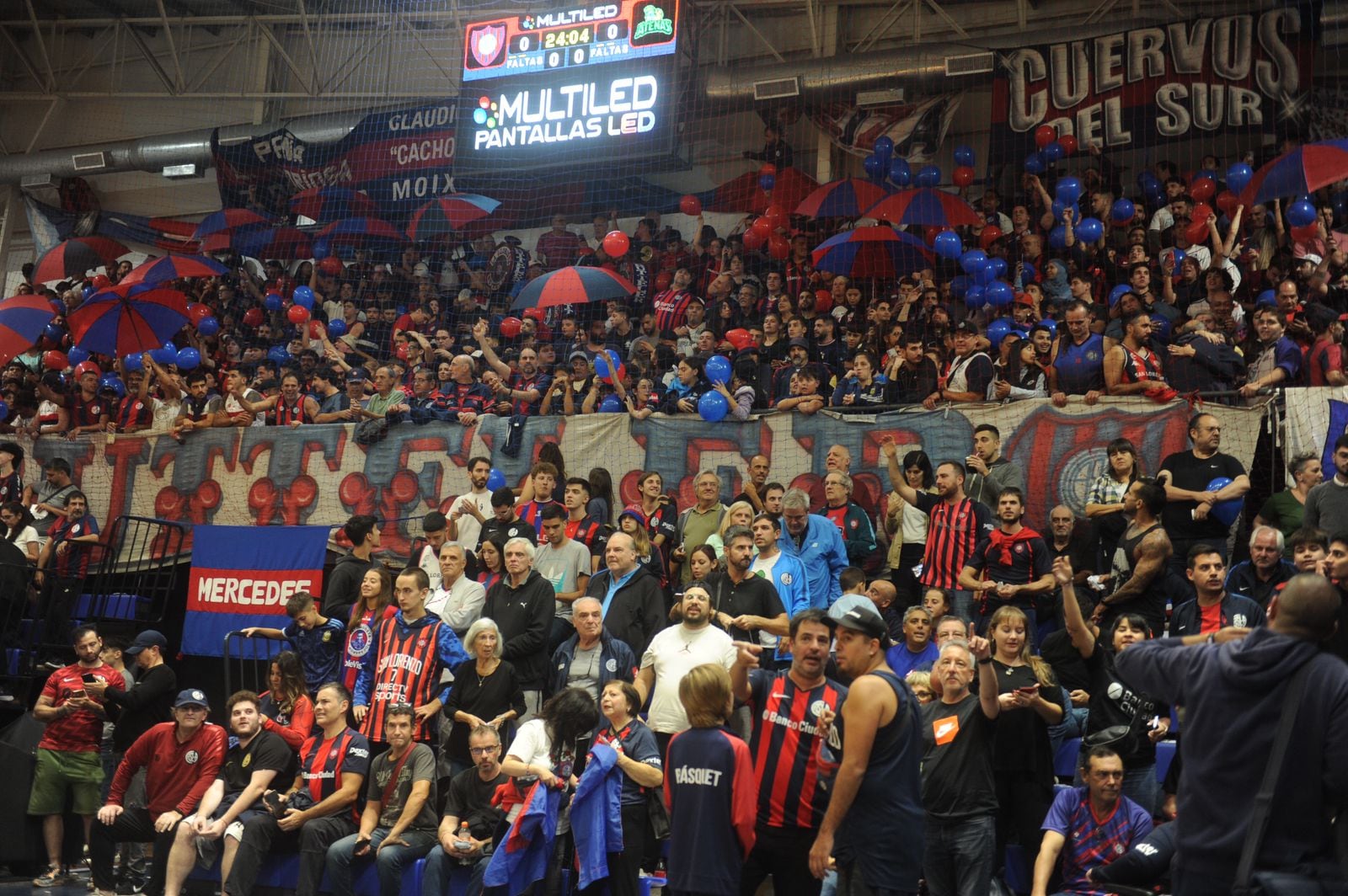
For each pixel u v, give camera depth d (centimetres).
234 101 2136
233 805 908
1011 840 791
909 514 1062
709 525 1099
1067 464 1101
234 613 1295
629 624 968
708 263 1614
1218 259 1332
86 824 1053
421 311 1723
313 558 1276
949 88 1622
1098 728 814
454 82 1992
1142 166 1545
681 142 1680
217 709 1343
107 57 2248
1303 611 432
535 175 1725
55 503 1438
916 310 1405
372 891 845
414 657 941
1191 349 1108
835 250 1441
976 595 959
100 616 1320
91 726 1048
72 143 2248
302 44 2111
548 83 1661
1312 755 420
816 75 1642
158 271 1561
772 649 931
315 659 1054
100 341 1481
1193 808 439
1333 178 1171
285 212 1927
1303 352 1095
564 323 1582
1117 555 945
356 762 888
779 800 664
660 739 846
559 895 789
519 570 971
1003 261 1388
